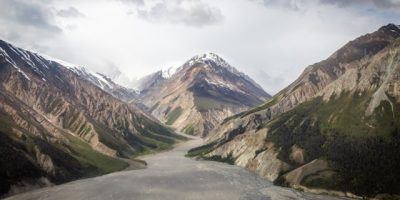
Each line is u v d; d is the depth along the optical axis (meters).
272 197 145.38
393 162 155.00
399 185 143.88
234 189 158.38
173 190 156.00
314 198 144.75
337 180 155.38
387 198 140.62
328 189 153.25
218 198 143.50
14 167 157.12
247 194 150.12
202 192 152.50
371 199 142.62
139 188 159.25
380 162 157.50
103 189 157.88
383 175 150.38
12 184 151.00
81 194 149.00
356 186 149.62
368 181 149.75
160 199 142.00
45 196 146.12
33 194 149.50
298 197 145.88
